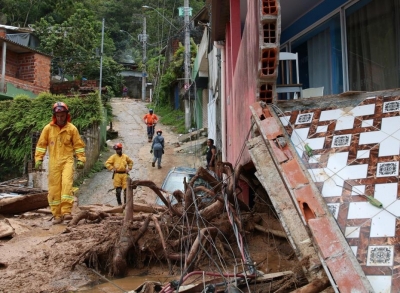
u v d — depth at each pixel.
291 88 7.33
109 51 50.88
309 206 3.80
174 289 3.95
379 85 7.28
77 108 21.75
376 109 4.83
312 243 3.57
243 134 7.27
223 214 6.44
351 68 7.88
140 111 41.06
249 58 6.53
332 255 3.30
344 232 3.53
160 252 5.53
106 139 28.25
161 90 39.88
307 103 5.32
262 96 5.52
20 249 5.99
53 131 8.16
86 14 42.31
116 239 5.50
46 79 27.53
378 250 3.29
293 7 8.93
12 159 21.25
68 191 8.02
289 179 4.16
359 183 3.97
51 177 8.08
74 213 9.02
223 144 13.72
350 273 3.12
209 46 21.58
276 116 5.17
